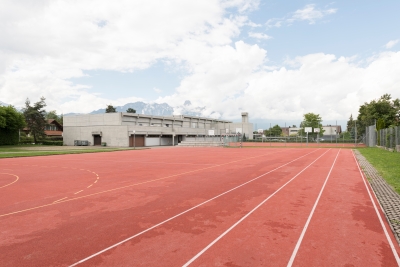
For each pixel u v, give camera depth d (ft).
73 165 71.31
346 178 48.06
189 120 275.39
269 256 17.69
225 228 22.75
